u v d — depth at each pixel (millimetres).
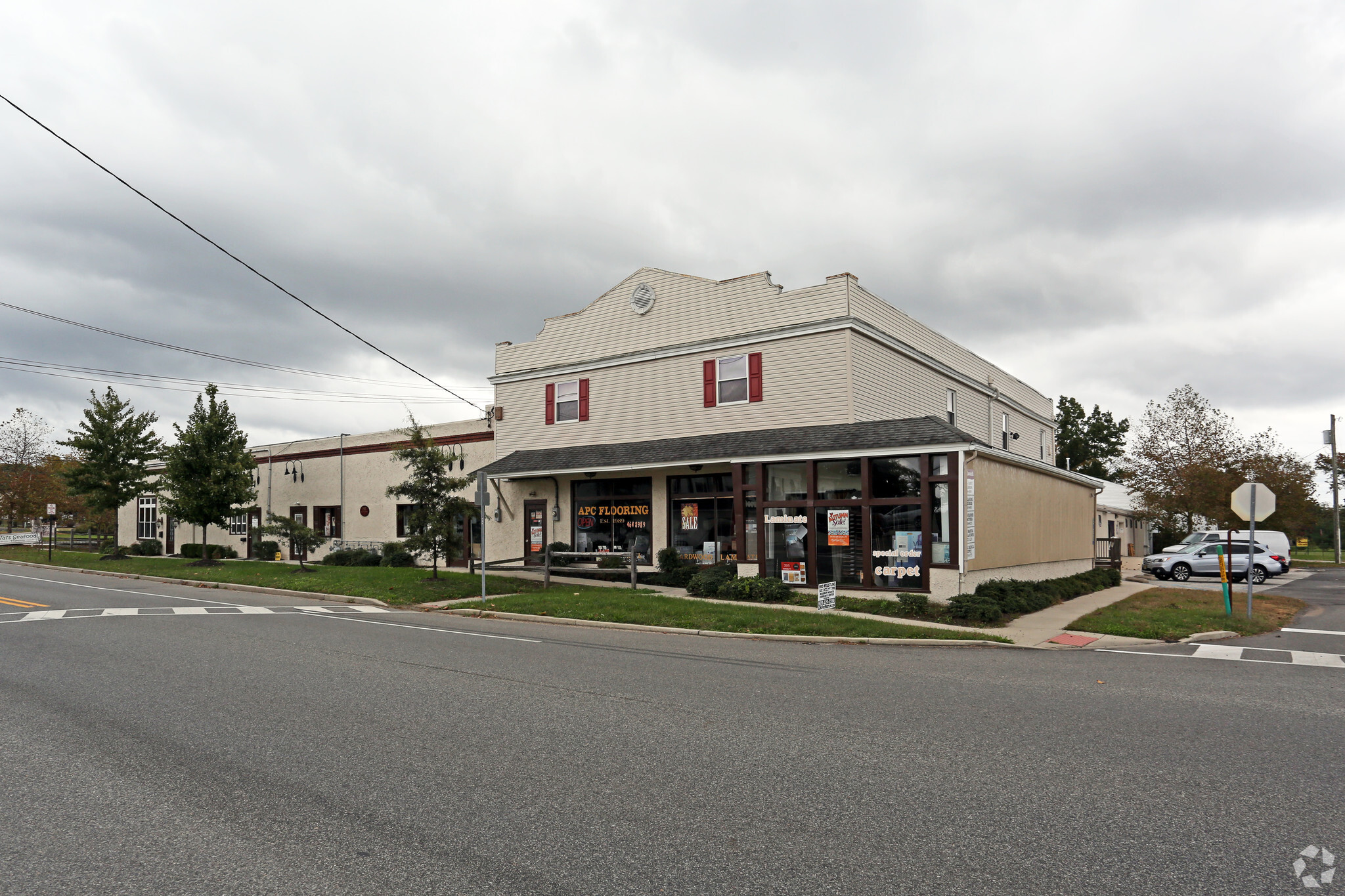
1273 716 7445
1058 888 3889
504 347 25688
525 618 15125
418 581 19688
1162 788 5352
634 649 11523
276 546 31891
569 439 23797
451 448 27188
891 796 5184
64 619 13797
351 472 30344
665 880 3953
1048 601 17281
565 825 4656
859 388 19250
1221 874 4047
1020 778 5551
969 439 16203
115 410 30766
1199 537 31312
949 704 7848
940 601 16312
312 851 4281
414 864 4125
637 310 22656
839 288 19141
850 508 17656
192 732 6590
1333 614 17484
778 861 4176
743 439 19688
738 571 18984
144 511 40500
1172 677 9531
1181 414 39438
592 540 22734
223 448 27641
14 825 4637
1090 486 27172
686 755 6055
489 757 5969
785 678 9219
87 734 6516
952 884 3926
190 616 14484
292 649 10805
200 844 4375
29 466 47469
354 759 5879
